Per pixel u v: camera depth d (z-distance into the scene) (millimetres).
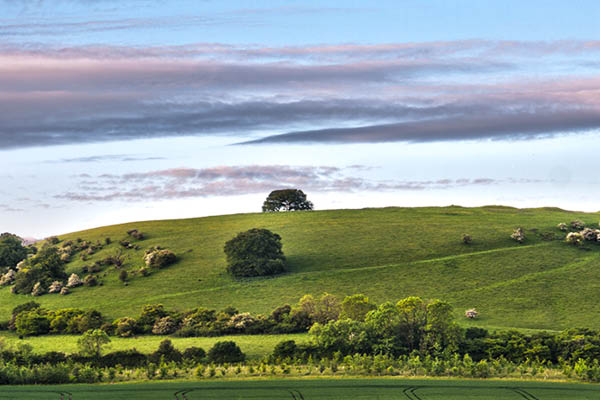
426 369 108125
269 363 120938
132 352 126875
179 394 93562
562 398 89750
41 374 105812
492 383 99250
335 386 97500
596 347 120125
